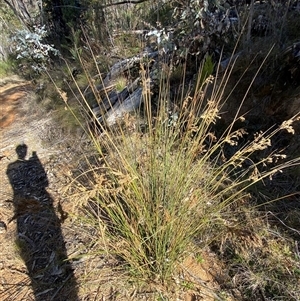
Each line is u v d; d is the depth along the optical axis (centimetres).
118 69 331
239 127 210
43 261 158
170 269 133
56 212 189
